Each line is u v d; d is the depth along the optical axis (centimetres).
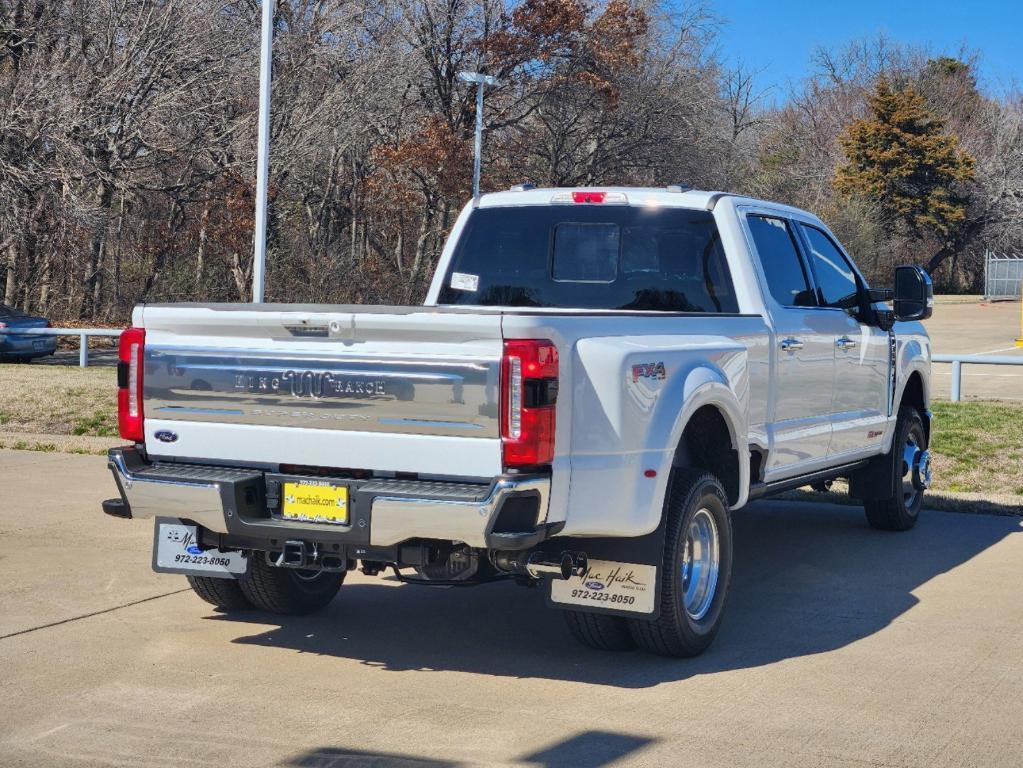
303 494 523
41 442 1289
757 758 444
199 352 538
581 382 511
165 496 538
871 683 538
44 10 3506
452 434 492
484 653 587
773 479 695
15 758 439
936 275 8506
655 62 4828
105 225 3525
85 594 686
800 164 8269
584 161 4841
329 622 642
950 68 9312
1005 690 528
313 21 3997
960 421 1293
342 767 432
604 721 485
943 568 780
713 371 588
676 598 555
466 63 4369
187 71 3634
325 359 511
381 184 4359
